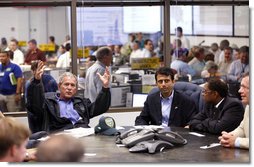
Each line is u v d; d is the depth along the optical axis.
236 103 3.48
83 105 3.97
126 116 5.54
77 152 1.58
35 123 3.88
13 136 1.98
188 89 4.33
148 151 2.85
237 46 7.00
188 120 4.03
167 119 4.05
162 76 4.00
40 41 11.35
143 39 8.96
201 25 7.63
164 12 5.87
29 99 3.79
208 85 3.56
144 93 5.80
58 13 10.85
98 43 9.48
